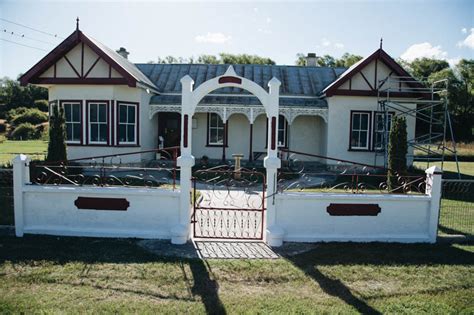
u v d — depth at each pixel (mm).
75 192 7141
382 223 7195
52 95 16594
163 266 5719
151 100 18469
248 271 5602
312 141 19688
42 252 6238
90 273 5402
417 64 59656
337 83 17109
